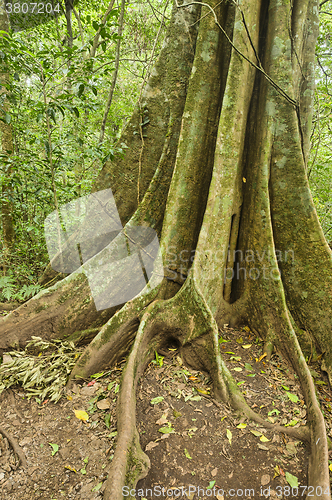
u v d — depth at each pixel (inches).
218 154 123.6
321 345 116.1
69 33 201.2
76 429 88.1
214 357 103.3
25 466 77.6
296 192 125.8
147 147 144.8
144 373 108.3
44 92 119.0
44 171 141.1
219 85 134.0
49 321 122.1
